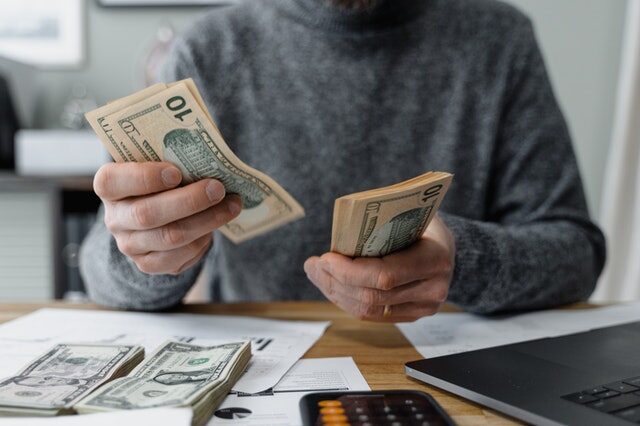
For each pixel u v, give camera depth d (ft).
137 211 1.65
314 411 1.24
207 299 3.25
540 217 2.70
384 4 2.92
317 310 2.40
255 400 1.39
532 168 2.94
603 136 6.14
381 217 1.52
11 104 5.44
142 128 1.55
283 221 2.05
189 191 1.62
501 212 3.04
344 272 1.70
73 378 1.40
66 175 5.03
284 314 2.33
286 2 3.06
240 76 3.07
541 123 2.99
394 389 1.46
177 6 6.08
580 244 2.46
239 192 1.78
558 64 6.08
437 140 3.05
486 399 1.33
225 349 1.60
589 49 6.04
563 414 1.21
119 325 2.11
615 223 5.60
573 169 2.89
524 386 1.38
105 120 1.52
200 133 1.54
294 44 3.05
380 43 3.00
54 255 4.99
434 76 3.05
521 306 2.27
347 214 1.48
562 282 2.30
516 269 2.11
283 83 3.06
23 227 4.99
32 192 4.97
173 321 2.19
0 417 1.20
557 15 6.01
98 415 1.14
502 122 3.05
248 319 2.23
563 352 1.66
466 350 1.83
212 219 1.73
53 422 1.12
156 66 6.07
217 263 3.15
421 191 1.47
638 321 2.06
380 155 3.03
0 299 5.02
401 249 1.79
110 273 2.16
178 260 1.86
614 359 1.59
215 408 1.33
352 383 1.52
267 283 3.03
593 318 2.24
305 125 3.04
